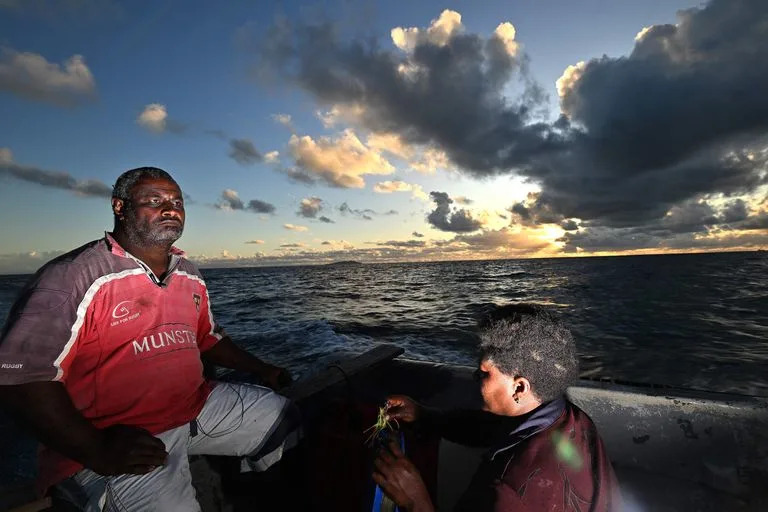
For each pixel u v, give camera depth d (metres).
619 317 15.20
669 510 1.87
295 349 10.08
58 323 1.60
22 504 1.67
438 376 3.06
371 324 15.32
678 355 9.66
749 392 7.19
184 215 2.05
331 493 2.01
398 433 1.76
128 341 1.81
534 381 1.19
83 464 1.55
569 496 1.02
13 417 1.49
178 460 1.87
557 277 43.75
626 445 2.20
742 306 16.95
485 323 1.32
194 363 2.09
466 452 2.40
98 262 1.78
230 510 2.14
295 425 2.33
